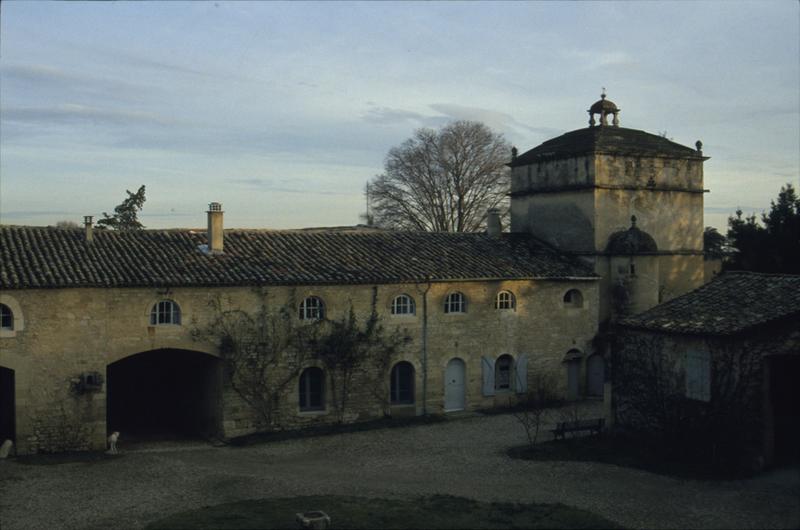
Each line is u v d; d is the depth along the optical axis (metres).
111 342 28.33
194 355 32.84
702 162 42.09
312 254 34.09
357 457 27.03
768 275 27.44
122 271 29.02
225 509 20.59
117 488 23.28
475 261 36.25
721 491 21.72
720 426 24.05
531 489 22.34
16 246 29.48
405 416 33.41
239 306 30.31
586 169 39.50
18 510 21.22
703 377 24.73
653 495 21.47
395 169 65.62
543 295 36.53
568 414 33.59
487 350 35.19
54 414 27.48
